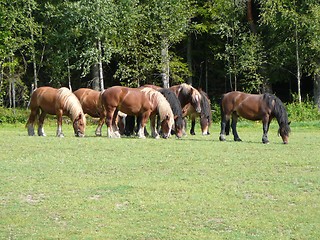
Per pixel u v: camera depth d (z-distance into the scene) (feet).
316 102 154.10
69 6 145.38
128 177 57.36
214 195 50.88
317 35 147.64
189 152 69.82
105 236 41.50
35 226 43.68
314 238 41.06
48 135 91.15
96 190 52.65
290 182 55.31
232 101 82.84
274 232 42.19
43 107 87.92
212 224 43.86
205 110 95.66
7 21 147.74
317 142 82.02
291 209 47.26
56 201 49.49
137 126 87.40
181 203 48.65
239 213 46.21
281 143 80.64
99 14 145.48
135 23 153.99
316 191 52.39
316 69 150.00
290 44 153.38
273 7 149.28
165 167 61.72
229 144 77.77
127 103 83.71
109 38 152.56
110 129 85.35
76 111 86.48
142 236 41.47
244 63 154.51
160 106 84.07
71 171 59.88
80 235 41.70
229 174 58.44
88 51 147.23
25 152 69.72
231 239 40.73
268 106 80.18
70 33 150.41
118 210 47.09
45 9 155.22
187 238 41.04
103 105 85.46
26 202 49.44
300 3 151.74
